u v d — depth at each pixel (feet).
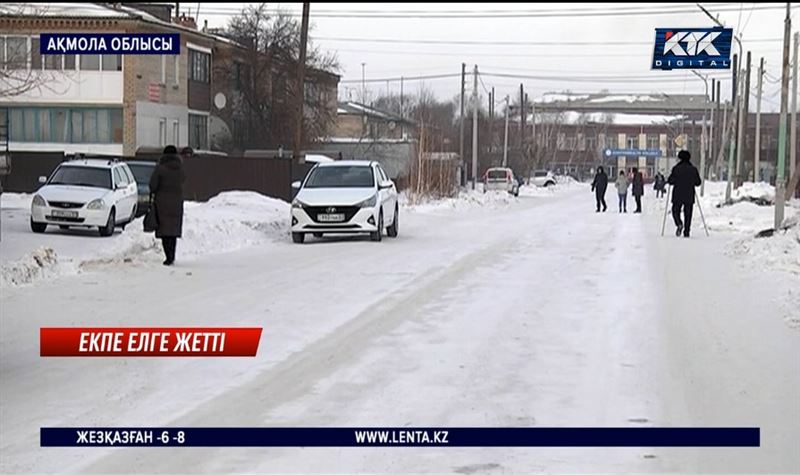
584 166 405.18
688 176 86.74
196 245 69.41
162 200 58.80
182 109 164.96
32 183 139.74
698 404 27.27
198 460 22.53
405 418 25.79
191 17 175.32
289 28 186.50
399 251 70.18
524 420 25.61
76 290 48.29
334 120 204.85
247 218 88.69
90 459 22.63
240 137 183.83
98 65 151.33
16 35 127.34
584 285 51.62
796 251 62.85
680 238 85.87
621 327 38.96
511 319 40.57
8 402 27.53
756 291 49.62
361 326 38.70
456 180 179.83
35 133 152.46
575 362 32.48
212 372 31.01
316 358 32.91
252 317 40.65
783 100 94.58
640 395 28.22
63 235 79.61
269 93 186.09
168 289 48.98
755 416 26.16
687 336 37.14
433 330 37.93
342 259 64.03
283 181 131.64
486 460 22.54
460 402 27.35
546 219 119.24
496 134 312.91
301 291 48.39
